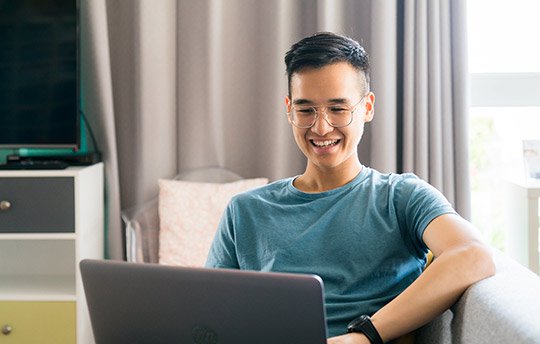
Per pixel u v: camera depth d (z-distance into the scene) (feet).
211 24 9.23
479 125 10.14
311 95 4.96
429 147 9.19
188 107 9.41
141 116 9.25
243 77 9.55
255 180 9.16
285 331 3.48
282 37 9.21
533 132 10.11
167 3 9.22
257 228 5.26
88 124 9.37
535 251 8.63
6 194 8.34
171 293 3.64
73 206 8.32
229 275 3.51
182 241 8.78
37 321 8.39
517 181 9.25
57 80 8.88
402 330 4.26
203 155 9.42
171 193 8.93
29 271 9.79
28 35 8.86
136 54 9.25
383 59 9.02
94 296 3.88
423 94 9.08
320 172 5.25
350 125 5.00
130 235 8.93
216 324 3.59
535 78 9.95
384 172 9.08
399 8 9.32
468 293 4.25
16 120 8.95
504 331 3.70
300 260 5.05
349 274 4.96
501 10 9.95
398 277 4.96
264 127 9.43
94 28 9.07
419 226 4.77
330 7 9.14
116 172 9.32
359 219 5.04
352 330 4.29
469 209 9.20
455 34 9.12
